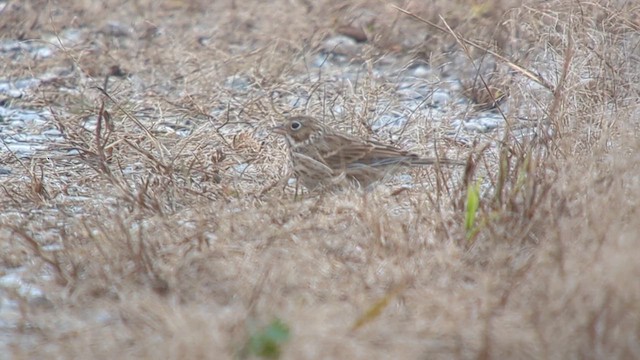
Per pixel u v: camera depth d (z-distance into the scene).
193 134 15.20
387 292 9.60
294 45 19.92
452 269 10.04
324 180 13.28
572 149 12.99
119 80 18.98
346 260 10.40
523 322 8.88
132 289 9.88
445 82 17.36
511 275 9.75
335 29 21.02
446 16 20.16
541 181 11.54
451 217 11.33
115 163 14.43
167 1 23.20
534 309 8.98
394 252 10.45
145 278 10.16
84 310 9.61
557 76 15.01
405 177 13.96
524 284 9.52
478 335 8.80
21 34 21.80
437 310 9.26
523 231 10.68
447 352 8.81
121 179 13.23
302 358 8.59
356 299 9.54
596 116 13.81
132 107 17.25
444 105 16.84
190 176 13.66
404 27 20.52
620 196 10.68
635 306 8.80
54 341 9.08
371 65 17.61
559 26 16.81
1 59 19.95
